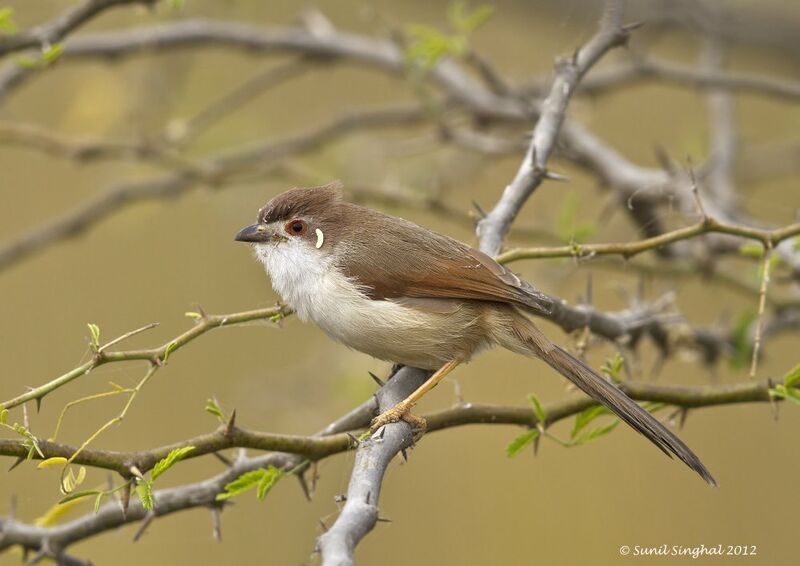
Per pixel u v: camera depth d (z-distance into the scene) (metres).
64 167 16.34
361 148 14.45
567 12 14.99
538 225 11.39
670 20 14.08
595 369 7.86
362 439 6.52
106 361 6.49
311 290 8.52
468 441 14.10
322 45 13.43
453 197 16.03
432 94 13.95
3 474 11.77
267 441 6.90
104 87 13.63
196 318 7.07
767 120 17.69
